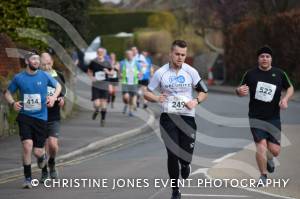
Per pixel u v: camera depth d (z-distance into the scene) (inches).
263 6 2367.1
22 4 1210.6
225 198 591.2
